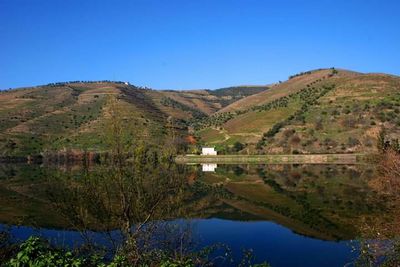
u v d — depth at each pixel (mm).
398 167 34625
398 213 25688
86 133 160250
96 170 18234
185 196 19734
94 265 15492
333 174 92500
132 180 18094
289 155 137125
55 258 13734
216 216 43094
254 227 38281
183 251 19828
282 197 59375
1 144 160750
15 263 13258
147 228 18406
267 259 28047
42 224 33562
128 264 16047
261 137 164625
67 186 18391
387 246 20188
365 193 60250
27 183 75500
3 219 36812
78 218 18156
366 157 105875
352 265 26344
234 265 25969
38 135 174250
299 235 34938
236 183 78188
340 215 44125
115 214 17969
